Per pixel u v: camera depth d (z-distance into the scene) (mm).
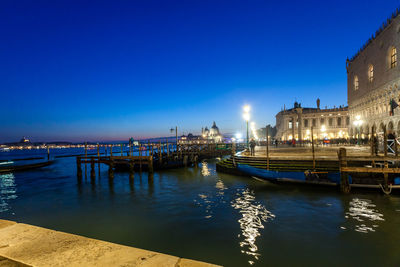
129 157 23875
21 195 18094
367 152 23297
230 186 18203
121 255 3244
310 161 17938
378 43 35156
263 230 9398
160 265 2922
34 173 33031
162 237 9188
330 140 45000
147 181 22922
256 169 19469
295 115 75438
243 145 51188
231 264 7016
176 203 14117
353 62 45906
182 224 10500
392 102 28719
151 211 12711
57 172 33656
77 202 15359
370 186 13969
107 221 11367
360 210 11203
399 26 29500
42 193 18656
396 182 14250
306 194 14469
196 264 2922
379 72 34844
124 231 9992
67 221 11594
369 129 38562
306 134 73812
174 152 38219
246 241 8500
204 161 43938
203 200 14484
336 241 8227
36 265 3033
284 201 13227
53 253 3348
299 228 9422
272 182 17938
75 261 3105
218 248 8062
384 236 8461
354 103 45469
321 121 72562
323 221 10047
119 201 15281
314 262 6980
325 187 15523
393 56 31484
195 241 8688
